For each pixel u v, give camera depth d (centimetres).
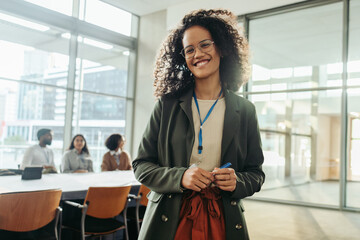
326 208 604
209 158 89
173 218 82
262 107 704
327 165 623
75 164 488
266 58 703
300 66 661
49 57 718
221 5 728
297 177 653
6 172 378
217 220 83
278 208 598
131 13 894
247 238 85
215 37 90
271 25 696
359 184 589
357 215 546
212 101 94
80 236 308
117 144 534
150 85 867
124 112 877
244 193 83
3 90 653
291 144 667
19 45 675
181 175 79
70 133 746
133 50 902
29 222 236
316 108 641
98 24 815
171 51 99
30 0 686
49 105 716
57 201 254
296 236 410
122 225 304
